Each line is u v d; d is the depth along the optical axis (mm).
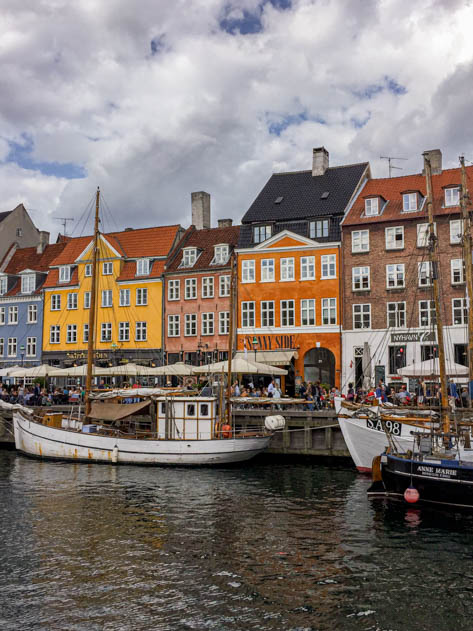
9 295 55188
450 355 38219
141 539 15539
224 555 14273
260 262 44344
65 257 53531
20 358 53969
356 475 24531
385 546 15023
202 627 10555
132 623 10688
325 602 11617
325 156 46844
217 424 27422
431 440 20750
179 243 50500
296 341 42594
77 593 11969
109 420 28531
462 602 11672
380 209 41844
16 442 30625
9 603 11492
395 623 10805
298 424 28875
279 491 21391
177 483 22750
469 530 16453
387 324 40281
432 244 23219
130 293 49219
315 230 43219
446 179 41781
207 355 45469
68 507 18953
